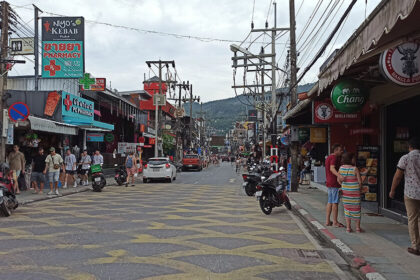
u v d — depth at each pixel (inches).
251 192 623.5
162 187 780.0
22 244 270.7
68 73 893.8
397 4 173.3
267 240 295.9
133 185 808.3
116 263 224.4
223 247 267.7
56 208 458.3
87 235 301.7
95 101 1121.4
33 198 538.9
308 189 727.1
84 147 968.3
